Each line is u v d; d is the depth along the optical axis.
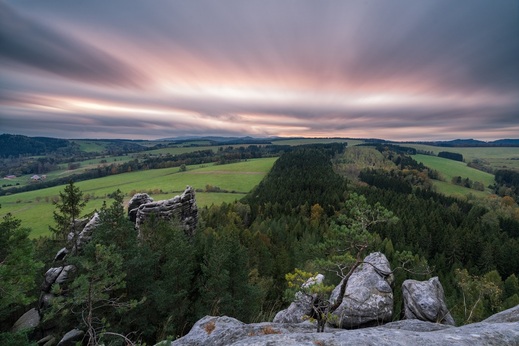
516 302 41.19
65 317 21.22
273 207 102.56
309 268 37.47
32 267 14.75
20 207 122.94
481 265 67.50
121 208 26.78
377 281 21.05
